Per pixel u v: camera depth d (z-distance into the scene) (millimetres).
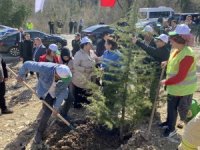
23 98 9484
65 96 6020
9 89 10758
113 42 5922
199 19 26438
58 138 6066
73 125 6340
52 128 6371
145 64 5695
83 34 18766
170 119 5652
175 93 5434
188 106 5469
